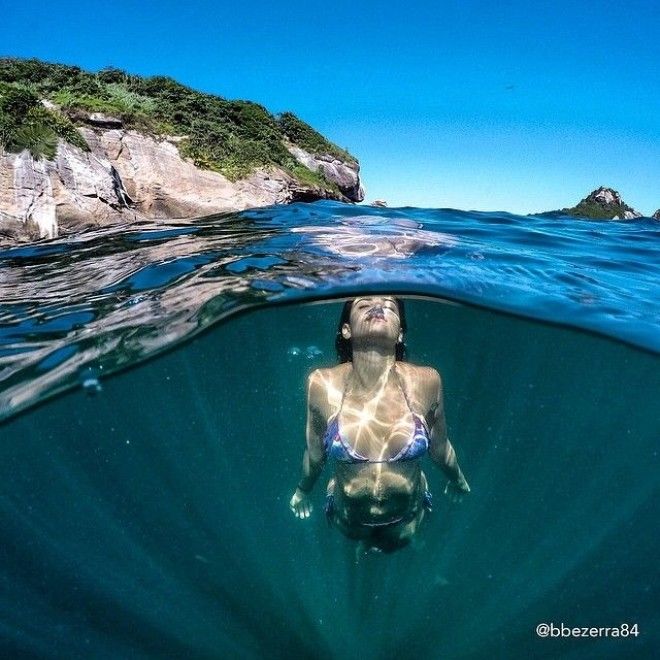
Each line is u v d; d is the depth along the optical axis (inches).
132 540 79.6
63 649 57.2
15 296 95.4
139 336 83.6
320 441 64.4
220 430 116.5
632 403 108.7
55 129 368.2
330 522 65.7
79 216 355.9
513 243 119.3
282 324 98.7
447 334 104.4
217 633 60.7
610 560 72.9
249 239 118.2
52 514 85.9
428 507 65.7
